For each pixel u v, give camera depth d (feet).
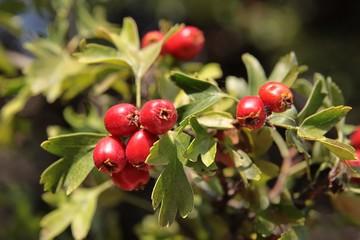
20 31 1.32
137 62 0.87
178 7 2.90
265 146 0.81
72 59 1.14
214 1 2.75
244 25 3.08
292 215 0.83
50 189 0.77
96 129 1.08
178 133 0.73
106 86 1.07
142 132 0.72
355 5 3.25
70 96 1.15
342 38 3.10
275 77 0.85
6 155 2.16
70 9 1.25
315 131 0.75
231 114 0.82
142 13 2.97
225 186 0.88
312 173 0.88
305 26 3.21
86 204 1.00
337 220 1.03
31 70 1.14
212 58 3.29
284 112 0.77
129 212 2.30
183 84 0.79
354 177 0.83
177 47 0.97
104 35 0.93
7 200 1.36
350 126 0.87
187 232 1.07
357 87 2.76
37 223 1.32
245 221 0.89
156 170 0.85
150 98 0.97
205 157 0.74
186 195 0.74
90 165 0.77
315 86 0.79
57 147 0.77
